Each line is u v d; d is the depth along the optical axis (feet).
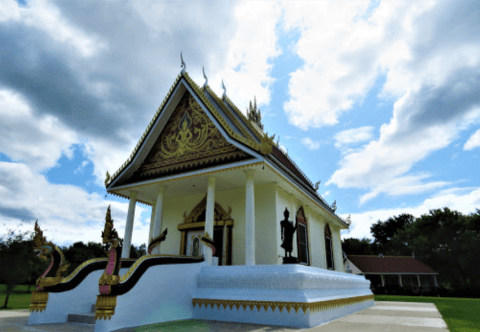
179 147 41.22
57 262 28.71
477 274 140.05
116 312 22.08
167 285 27.25
